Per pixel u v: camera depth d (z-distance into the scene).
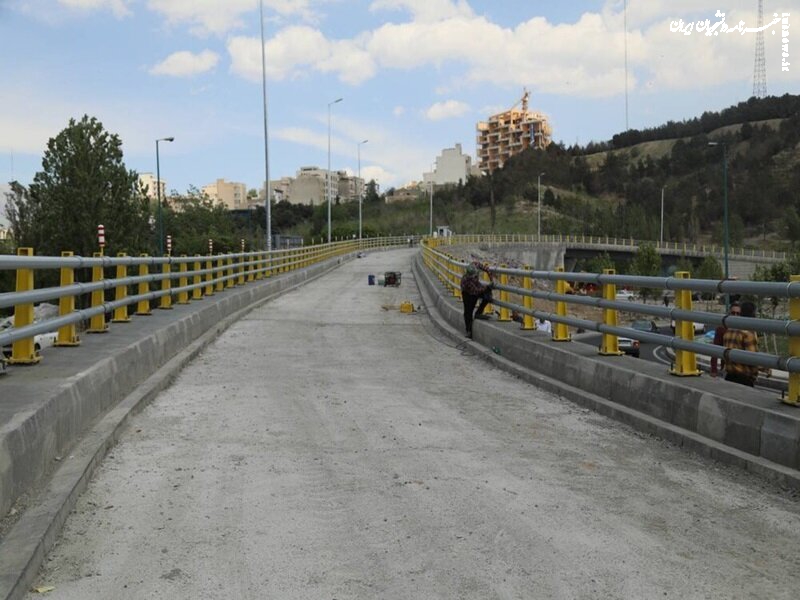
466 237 89.94
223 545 4.70
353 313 22.09
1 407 5.69
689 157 176.62
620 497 5.62
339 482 5.96
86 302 18.27
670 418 7.46
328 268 46.84
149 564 4.42
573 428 7.84
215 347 14.12
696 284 7.30
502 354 12.48
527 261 101.19
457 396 9.63
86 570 4.34
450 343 15.41
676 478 6.08
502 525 5.04
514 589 4.09
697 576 4.26
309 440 7.27
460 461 6.58
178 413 8.39
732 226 122.19
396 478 6.07
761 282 6.46
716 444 6.63
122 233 32.88
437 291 23.09
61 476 5.60
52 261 7.95
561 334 11.02
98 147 33.31
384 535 4.87
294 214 126.62
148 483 5.89
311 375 11.14
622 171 187.12
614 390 8.60
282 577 4.25
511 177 175.88
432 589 4.09
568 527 5.00
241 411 8.52
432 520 5.13
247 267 27.47
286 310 22.50
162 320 12.77
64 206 31.50
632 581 4.19
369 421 8.11
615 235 132.38
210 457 6.64
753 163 157.38
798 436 5.79
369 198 172.50
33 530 4.54
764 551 4.62
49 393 6.20
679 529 4.98
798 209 121.12
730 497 5.61
